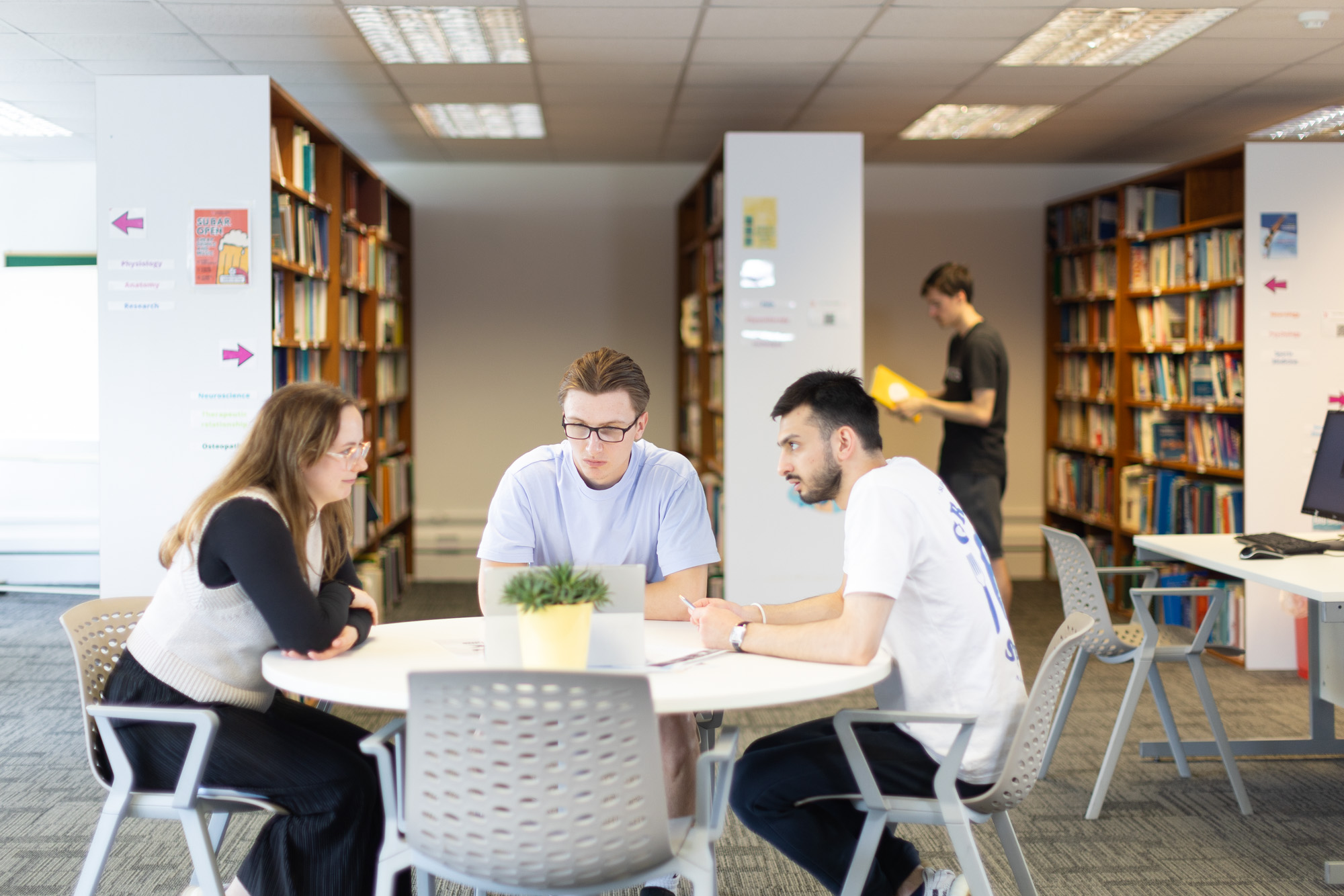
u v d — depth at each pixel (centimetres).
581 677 145
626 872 157
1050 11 429
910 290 753
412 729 155
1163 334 584
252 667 205
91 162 731
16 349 648
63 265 730
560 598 175
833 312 504
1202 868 282
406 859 169
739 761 212
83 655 206
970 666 195
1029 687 464
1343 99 571
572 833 151
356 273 565
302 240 460
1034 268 757
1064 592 349
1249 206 485
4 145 677
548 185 754
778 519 505
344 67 510
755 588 505
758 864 285
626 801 152
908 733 201
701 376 629
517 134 655
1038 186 754
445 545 752
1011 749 185
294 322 447
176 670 199
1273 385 489
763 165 500
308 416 205
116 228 392
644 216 757
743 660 193
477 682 147
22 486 650
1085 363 698
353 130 642
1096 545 663
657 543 242
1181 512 557
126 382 394
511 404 759
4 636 555
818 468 212
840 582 507
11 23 442
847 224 502
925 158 725
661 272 759
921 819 188
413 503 738
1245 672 489
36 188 733
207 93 392
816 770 201
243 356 395
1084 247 681
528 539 237
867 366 756
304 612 191
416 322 754
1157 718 415
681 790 227
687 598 234
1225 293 521
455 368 756
